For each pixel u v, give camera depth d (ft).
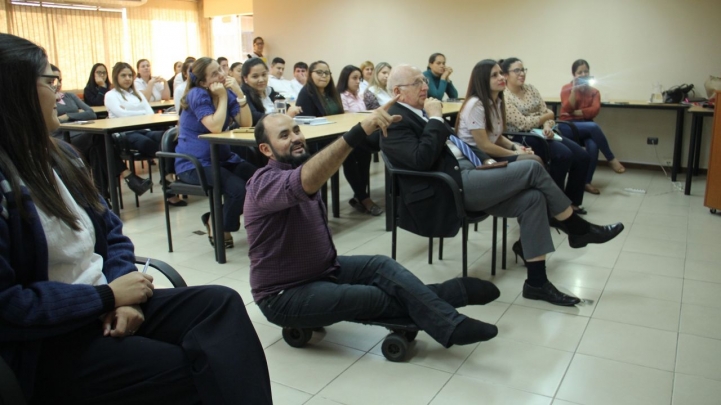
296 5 26.58
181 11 35.91
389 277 6.63
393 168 8.63
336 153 5.38
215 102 10.90
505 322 7.84
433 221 8.61
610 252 10.75
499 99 10.42
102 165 14.25
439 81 20.59
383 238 11.85
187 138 10.77
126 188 16.94
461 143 9.20
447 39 23.06
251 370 4.11
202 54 37.76
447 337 6.28
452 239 11.68
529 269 8.55
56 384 3.91
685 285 9.09
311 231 6.53
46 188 3.96
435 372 6.56
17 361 3.68
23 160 3.85
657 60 19.30
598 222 12.97
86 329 4.11
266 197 5.96
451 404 5.93
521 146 10.91
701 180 17.74
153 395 3.96
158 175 18.90
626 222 12.89
